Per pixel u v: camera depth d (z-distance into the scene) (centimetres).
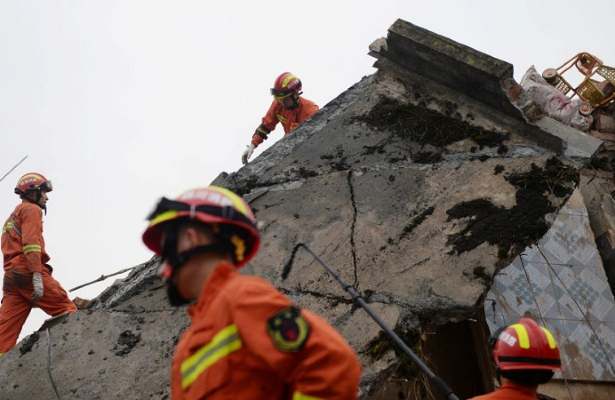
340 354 176
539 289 703
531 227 466
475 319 679
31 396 478
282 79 809
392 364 441
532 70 679
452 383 681
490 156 483
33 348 493
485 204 473
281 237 487
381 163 495
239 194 503
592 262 733
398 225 475
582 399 651
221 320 182
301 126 520
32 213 657
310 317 186
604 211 823
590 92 875
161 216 204
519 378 341
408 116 501
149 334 479
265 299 181
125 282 502
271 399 178
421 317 455
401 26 489
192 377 182
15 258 661
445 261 463
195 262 199
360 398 436
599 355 677
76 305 687
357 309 456
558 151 478
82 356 483
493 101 482
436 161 489
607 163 856
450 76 488
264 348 174
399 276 464
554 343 349
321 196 492
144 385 466
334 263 473
